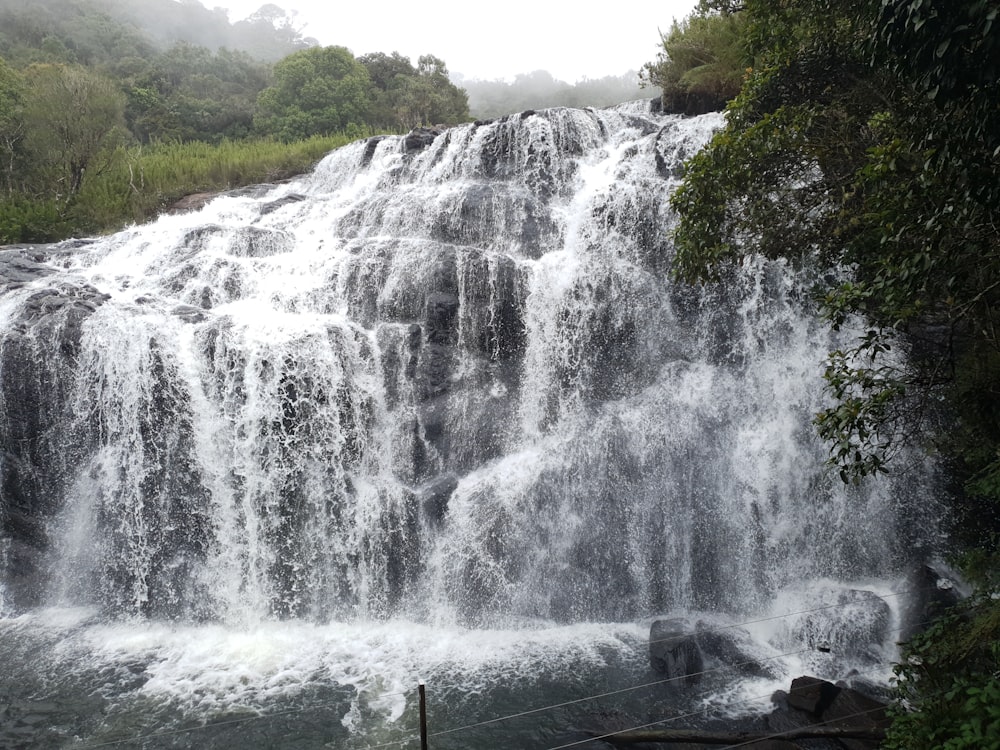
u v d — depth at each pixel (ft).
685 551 43.06
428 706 33.27
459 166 69.97
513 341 51.72
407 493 45.39
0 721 32.48
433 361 50.37
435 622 42.27
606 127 71.31
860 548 41.37
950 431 37.93
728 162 35.06
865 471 26.66
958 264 22.72
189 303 54.54
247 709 33.42
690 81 69.82
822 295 33.76
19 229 76.84
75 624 42.70
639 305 51.37
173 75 181.16
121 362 46.06
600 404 48.65
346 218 67.15
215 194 85.92
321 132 128.06
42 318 48.60
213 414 45.42
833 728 28.32
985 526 39.70
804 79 34.86
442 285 52.37
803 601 39.60
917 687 26.81
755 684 33.99
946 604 35.24
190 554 44.21
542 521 43.88
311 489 45.06
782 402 45.24
